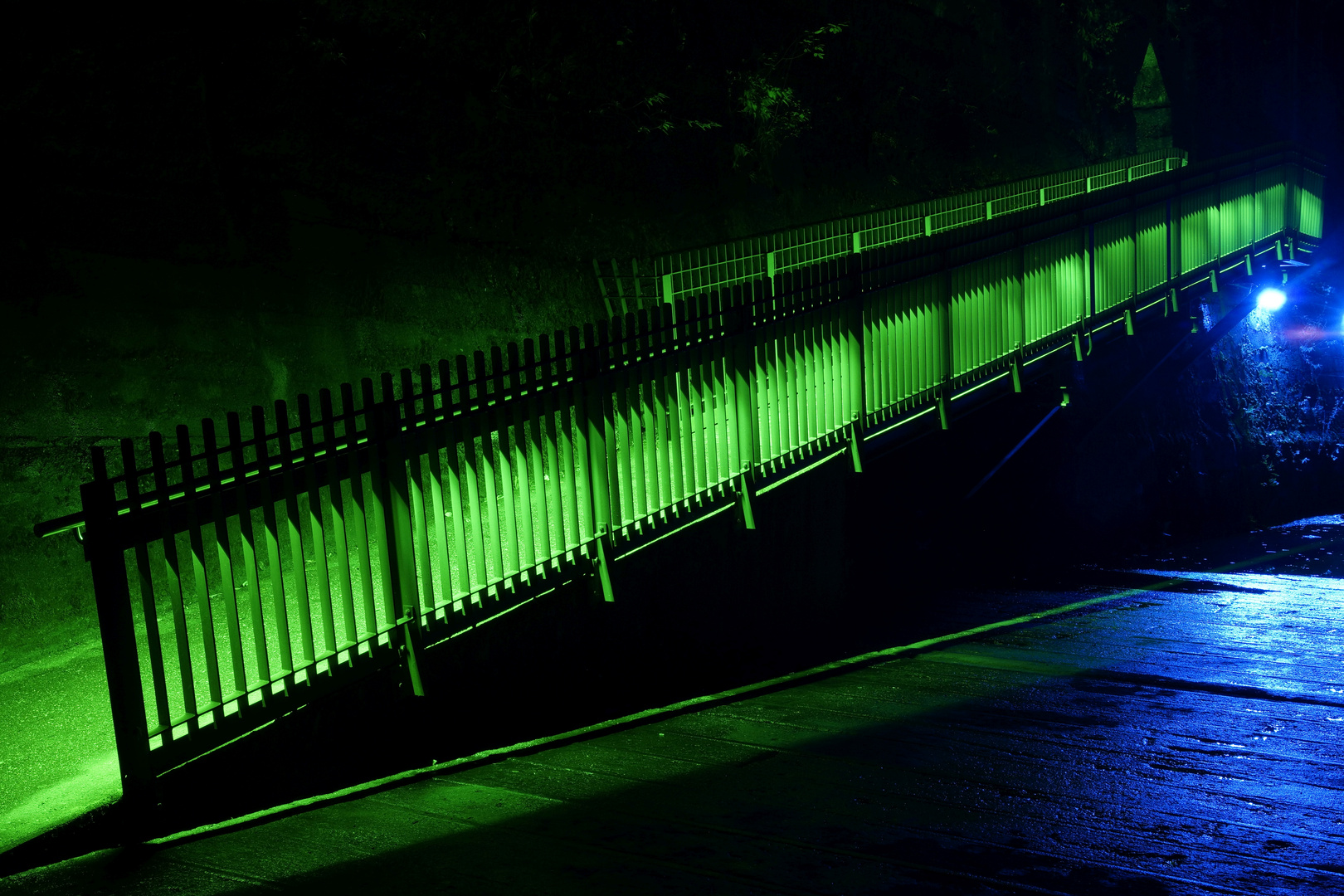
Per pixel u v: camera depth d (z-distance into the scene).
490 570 6.32
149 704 4.99
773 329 7.76
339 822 3.95
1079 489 14.76
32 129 6.45
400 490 5.04
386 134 8.43
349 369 7.74
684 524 6.98
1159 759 4.82
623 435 6.44
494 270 8.88
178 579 4.15
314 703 4.68
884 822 3.91
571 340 6.05
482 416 5.49
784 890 3.26
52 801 3.96
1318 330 20.55
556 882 3.33
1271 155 15.53
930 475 12.38
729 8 12.50
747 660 8.88
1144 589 11.93
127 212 6.81
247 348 7.25
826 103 14.04
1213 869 3.46
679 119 11.43
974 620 10.52
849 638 9.80
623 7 10.99
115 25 6.84
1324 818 3.98
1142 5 21.33
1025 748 5.00
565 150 9.99
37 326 6.34
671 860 3.52
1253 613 9.74
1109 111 21.05
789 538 10.09
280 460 4.52
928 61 16.28
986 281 10.30
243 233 7.36
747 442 7.46
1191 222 13.69
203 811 4.32
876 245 12.41
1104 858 3.55
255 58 7.58
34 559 6.04
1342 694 6.27
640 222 10.60
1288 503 18.61
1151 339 15.43
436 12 8.91
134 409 6.66
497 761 4.82
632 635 8.05
